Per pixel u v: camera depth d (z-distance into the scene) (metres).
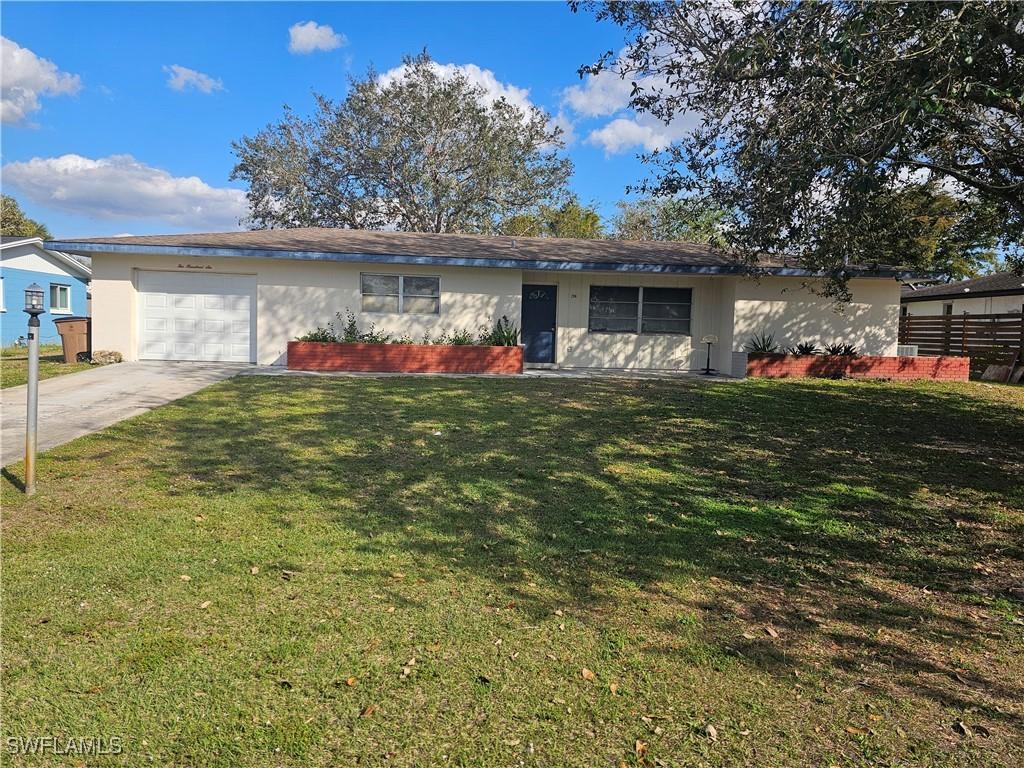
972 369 17.58
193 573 3.88
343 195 32.66
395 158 31.09
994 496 5.86
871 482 6.27
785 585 4.05
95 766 2.34
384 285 15.38
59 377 11.84
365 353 14.35
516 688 2.89
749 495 5.83
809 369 14.77
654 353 16.94
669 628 3.48
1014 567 4.37
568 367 16.73
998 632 3.52
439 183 30.84
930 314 26.94
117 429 7.61
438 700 2.79
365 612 3.51
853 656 3.26
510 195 32.06
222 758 2.40
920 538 4.86
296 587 3.77
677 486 6.04
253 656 3.05
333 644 3.18
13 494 5.18
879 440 8.09
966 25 5.23
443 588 3.85
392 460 6.65
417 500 5.42
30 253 22.59
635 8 8.38
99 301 14.65
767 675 3.07
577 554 4.42
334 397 10.42
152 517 4.78
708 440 7.95
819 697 2.91
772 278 15.78
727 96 8.54
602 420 9.05
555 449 7.32
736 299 15.74
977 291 22.97
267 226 33.81
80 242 13.98
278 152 31.59
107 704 2.67
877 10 5.61
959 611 3.76
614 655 3.20
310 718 2.63
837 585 4.07
